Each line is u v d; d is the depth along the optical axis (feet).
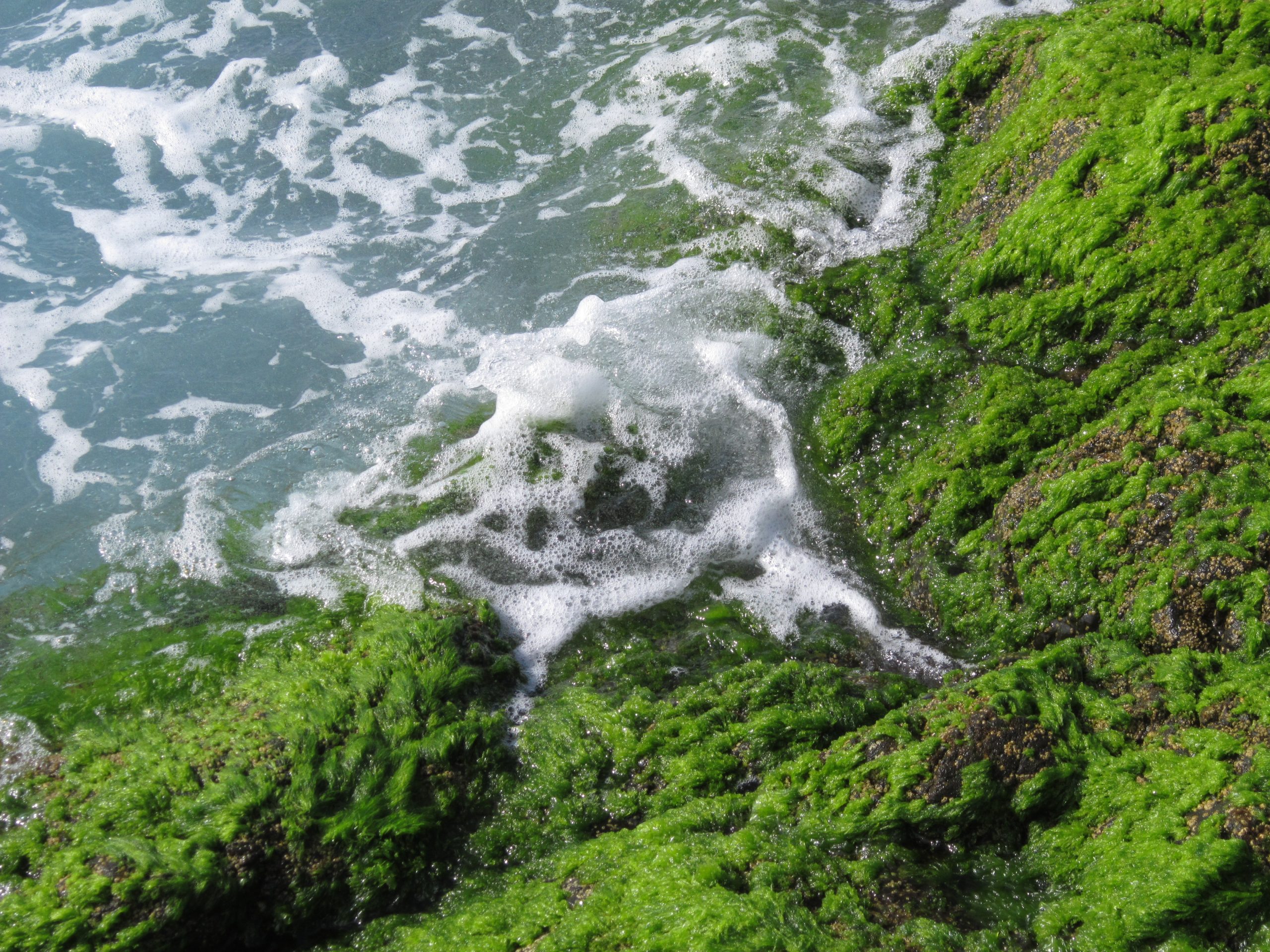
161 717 16.17
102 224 29.55
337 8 37.40
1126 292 19.75
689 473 21.49
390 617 17.70
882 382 21.50
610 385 23.12
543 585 19.45
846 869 12.84
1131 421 17.34
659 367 23.52
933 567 18.56
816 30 32.73
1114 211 20.20
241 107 33.27
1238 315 18.28
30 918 12.50
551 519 20.75
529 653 18.19
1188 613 15.08
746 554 20.07
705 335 24.22
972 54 27.43
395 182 30.60
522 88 33.40
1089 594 16.21
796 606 18.90
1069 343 20.52
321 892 13.76
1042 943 11.94
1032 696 14.23
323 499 21.39
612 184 29.32
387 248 28.43
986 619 17.44
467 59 34.81
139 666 17.31
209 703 16.34
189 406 24.02
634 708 15.93
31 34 36.45
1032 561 17.12
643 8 35.88
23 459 22.77
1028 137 23.45
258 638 17.79
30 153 31.78
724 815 13.93
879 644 17.97
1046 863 12.92
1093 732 13.88
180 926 12.94
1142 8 24.73
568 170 30.27
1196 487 15.85
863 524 20.22
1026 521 17.40
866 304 24.02
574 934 12.16
